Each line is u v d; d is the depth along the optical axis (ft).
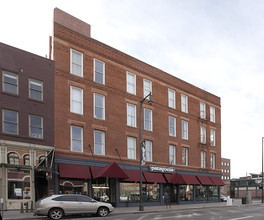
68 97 86.99
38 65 81.35
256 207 111.45
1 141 70.28
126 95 104.32
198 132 137.39
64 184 82.12
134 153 104.88
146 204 105.19
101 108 96.02
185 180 121.90
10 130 73.20
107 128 96.07
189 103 134.51
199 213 78.84
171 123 123.54
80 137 89.10
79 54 92.63
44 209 59.52
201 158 137.69
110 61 100.94
